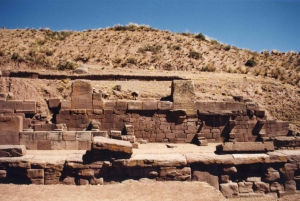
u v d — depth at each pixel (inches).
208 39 2025.1
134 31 2057.1
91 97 803.4
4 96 848.9
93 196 457.7
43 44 1738.4
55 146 707.4
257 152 607.8
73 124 793.6
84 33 1979.6
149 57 1627.7
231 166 558.3
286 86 1208.2
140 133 799.7
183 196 462.0
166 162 532.4
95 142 521.3
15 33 1913.1
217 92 1090.1
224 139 816.9
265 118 835.4
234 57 1702.8
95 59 1567.4
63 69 1337.4
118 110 799.7
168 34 2021.4
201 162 545.6
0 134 702.5
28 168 513.3
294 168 587.5
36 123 816.3
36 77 1115.3
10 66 1326.3
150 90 1040.2
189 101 811.4
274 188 576.7
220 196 467.5
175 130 805.2
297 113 1045.2
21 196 450.6
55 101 837.8
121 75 1154.7
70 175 521.0
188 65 1553.9
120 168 526.6
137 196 459.8
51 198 445.4
